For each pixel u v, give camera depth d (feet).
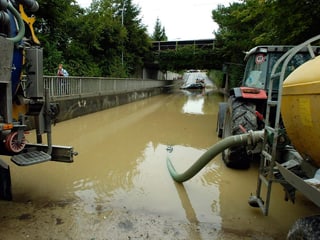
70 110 26.32
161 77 111.24
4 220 7.71
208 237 7.29
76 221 7.80
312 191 4.75
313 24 20.99
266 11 24.12
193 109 39.68
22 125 8.29
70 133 20.20
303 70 5.65
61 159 9.52
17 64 8.23
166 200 9.53
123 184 10.92
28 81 8.84
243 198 9.87
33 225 7.50
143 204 9.13
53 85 24.07
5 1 7.12
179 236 7.28
